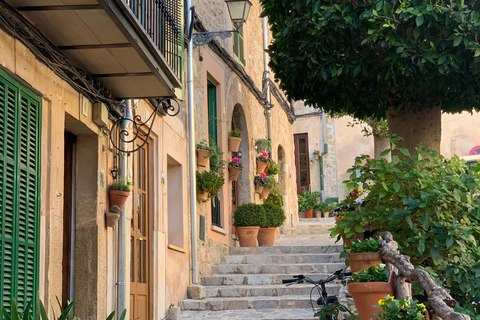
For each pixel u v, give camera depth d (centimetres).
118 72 644
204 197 1055
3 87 492
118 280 748
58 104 592
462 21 608
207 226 1105
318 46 671
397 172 674
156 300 869
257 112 1527
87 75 646
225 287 1020
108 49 583
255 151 1478
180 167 1008
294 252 1209
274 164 1511
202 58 1123
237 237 1293
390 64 651
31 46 529
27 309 419
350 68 666
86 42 568
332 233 710
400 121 753
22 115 526
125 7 517
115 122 736
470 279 654
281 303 945
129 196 799
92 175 688
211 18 1227
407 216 657
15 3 495
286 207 1761
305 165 2412
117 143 760
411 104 738
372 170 700
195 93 1090
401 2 633
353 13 643
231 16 1066
